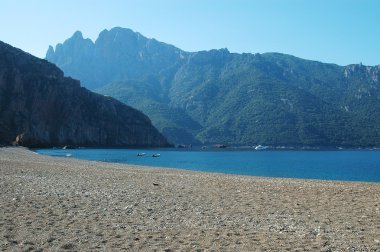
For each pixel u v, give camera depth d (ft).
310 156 549.95
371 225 53.62
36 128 652.48
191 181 110.32
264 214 61.21
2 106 627.05
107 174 127.85
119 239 44.34
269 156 535.60
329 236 47.09
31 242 42.11
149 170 169.17
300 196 81.25
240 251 40.24
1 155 227.61
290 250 40.75
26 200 67.46
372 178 223.30
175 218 56.95
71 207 62.85
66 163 194.08
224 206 68.23
